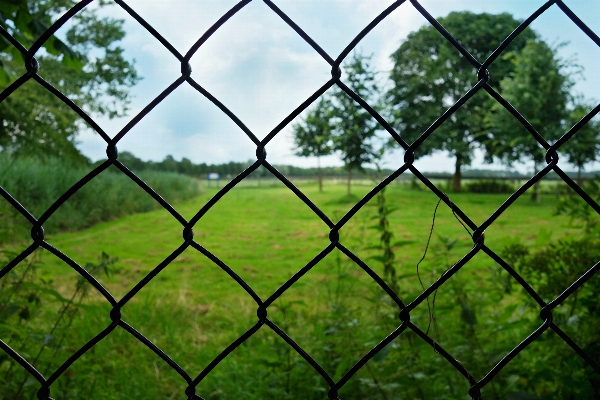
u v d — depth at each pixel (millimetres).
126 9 590
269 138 632
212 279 5676
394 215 11555
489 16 22781
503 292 2240
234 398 2527
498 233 8766
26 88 12562
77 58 1767
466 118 23406
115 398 2412
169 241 8500
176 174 19281
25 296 1968
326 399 2287
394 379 2150
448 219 10922
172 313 4082
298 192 654
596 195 2141
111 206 11602
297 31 615
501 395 1861
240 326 3816
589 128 15109
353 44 615
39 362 1895
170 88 611
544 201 16422
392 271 2275
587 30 633
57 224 9516
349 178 16469
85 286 1918
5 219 2092
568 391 1626
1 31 579
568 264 1965
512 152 19484
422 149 24453
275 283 5469
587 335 1739
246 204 15094
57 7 10680
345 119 14945
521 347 714
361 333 2389
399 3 604
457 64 23141
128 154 18391
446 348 2195
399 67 24781
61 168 11523
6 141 13016
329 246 675
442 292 2307
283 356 2482
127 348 3266
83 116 606
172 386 2785
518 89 16625
